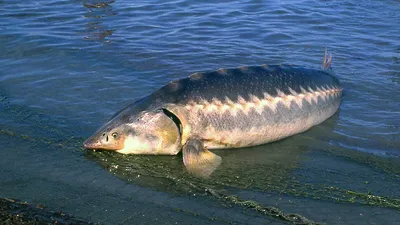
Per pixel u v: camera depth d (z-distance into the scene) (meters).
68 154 2.73
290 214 2.31
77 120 3.04
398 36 4.47
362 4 5.36
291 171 2.63
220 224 2.26
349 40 4.38
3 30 4.51
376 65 3.86
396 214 2.31
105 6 5.30
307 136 2.95
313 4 5.37
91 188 2.48
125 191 2.47
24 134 2.88
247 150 2.83
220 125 2.76
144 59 3.91
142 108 2.74
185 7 5.29
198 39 4.38
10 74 3.64
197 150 2.70
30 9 5.17
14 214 2.28
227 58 3.94
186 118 2.72
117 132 2.71
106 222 2.27
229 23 4.80
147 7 5.29
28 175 2.56
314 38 4.42
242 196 2.43
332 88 3.13
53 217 2.28
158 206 2.37
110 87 3.43
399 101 3.33
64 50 4.06
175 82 2.81
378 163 2.69
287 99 2.90
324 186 2.51
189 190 2.48
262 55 4.02
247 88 2.84
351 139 2.90
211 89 2.79
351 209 2.34
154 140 2.71
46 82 3.51
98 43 4.23
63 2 5.44
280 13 5.08
